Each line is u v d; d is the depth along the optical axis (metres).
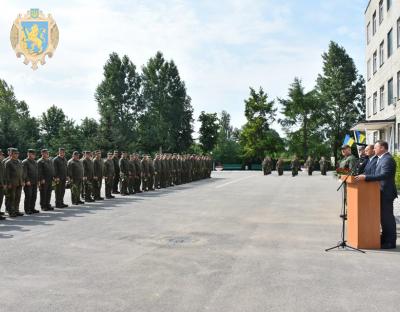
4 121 47.75
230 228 10.43
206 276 6.23
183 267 6.73
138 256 7.49
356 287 5.70
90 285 5.82
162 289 5.63
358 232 8.13
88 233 9.77
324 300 5.18
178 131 80.44
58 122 85.75
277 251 7.89
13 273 6.44
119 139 54.12
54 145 60.09
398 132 30.25
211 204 15.80
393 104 31.55
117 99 73.88
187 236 9.38
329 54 72.12
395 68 31.02
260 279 6.06
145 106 76.75
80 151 58.38
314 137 68.75
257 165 70.38
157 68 79.25
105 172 18.36
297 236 9.39
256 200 17.27
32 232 9.95
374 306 4.98
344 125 69.81
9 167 12.90
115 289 5.64
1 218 12.26
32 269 6.65
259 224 11.07
